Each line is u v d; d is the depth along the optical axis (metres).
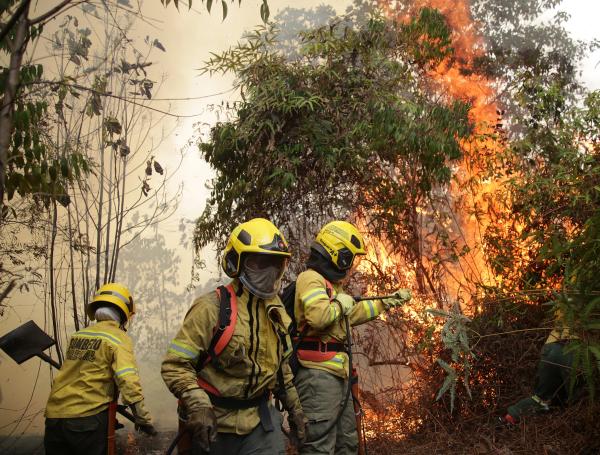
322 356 3.71
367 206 5.74
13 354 4.12
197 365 2.93
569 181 5.39
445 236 5.72
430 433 4.93
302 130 5.50
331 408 3.67
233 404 2.88
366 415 5.49
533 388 4.83
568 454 4.11
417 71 6.36
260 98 5.59
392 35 6.21
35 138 4.12
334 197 5.64
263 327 2.95
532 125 6.20
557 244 3.72
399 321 5.46
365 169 5.65
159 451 5.87
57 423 3.64
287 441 4.98
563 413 4.41
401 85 5.94
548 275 4.00
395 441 5.04
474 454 4.45
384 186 5.65
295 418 3.18
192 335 2.85
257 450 2.89
